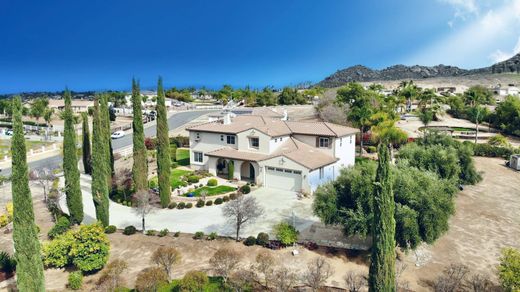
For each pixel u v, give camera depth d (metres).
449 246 30.88
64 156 34.78
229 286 24.05
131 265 28.20
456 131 89.12
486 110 94.44
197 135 55.31
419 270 26.97
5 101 151.50
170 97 182.62
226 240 31.47
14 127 21.27
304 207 39.56
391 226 20.77
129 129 101.00
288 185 45.19
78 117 121.50
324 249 29.56
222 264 25.66
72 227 34.88
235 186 47.03
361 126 63.81
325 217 29.50
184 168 56.78
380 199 20.67
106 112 46.62
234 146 52.28
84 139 55.78
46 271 28.05
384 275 20.58
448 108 119.06
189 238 32.25
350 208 29.72
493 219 36.94
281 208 39.38
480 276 25.89
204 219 37.12
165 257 25.88
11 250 31.62
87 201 44.25
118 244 31.77
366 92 93.38
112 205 42.59
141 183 41.16
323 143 50.78
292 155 45.75
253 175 50.53
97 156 34.31
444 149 44.81
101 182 34.50
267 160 46.19
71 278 25.53
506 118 88.81
